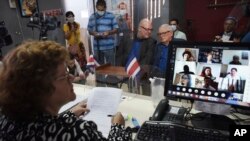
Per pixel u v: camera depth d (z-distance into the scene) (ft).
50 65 2.13
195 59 3.75
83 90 5.90
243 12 10.78
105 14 12.67
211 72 3.65
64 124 2.15
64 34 14.78
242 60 3.43
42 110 2.17
